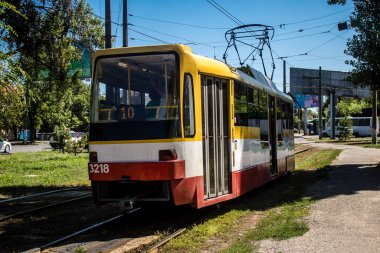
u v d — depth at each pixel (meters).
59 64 15.89
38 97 15.71
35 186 16.45
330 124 66.25
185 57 9.09
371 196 11.53
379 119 65.88
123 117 9.12
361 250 6.96
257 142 13.05
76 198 13.14
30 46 15.20
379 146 35.91
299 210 10.00
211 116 9.88
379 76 19.47
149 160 8.79
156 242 7.80
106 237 8.48
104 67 9.43
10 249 7.88
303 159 26.88
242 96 11.70
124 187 9.29
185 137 8.90
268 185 15.90
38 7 15.27
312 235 7.91
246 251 7.00
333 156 25.88
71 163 25.41
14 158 30.55
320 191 12.77
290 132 18.55
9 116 16.64
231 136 10.67
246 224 9.30
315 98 85.38
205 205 9.40
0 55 12.99
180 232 8.49
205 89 9.68
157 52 9.15
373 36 18.80
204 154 9.53
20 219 10.43
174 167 8.60
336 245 7.27
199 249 7.46
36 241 8.44
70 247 7.78
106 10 16.00
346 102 92.94
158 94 9.01
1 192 15.16
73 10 15.77
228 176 10.59
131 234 8.68
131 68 9.23
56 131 41.78
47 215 10.91
